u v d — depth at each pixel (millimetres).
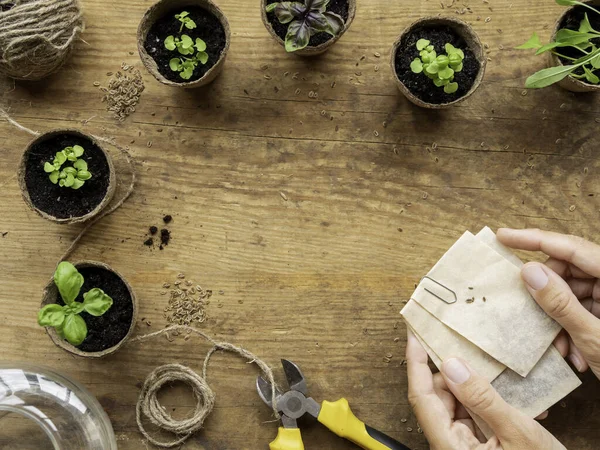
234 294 563
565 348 533
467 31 542
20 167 529
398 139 569
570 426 558
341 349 561
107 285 542
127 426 556
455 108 569
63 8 529
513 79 569
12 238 562
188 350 561
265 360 561
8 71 541
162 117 568
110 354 557
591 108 570
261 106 569
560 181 568
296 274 564
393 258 564
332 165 568
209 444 557
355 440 529
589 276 541
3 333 557
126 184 565
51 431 519
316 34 554
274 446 534
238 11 567
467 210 567
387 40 568
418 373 521
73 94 567
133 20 567
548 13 568
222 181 566
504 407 490
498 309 518
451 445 503
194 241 564
